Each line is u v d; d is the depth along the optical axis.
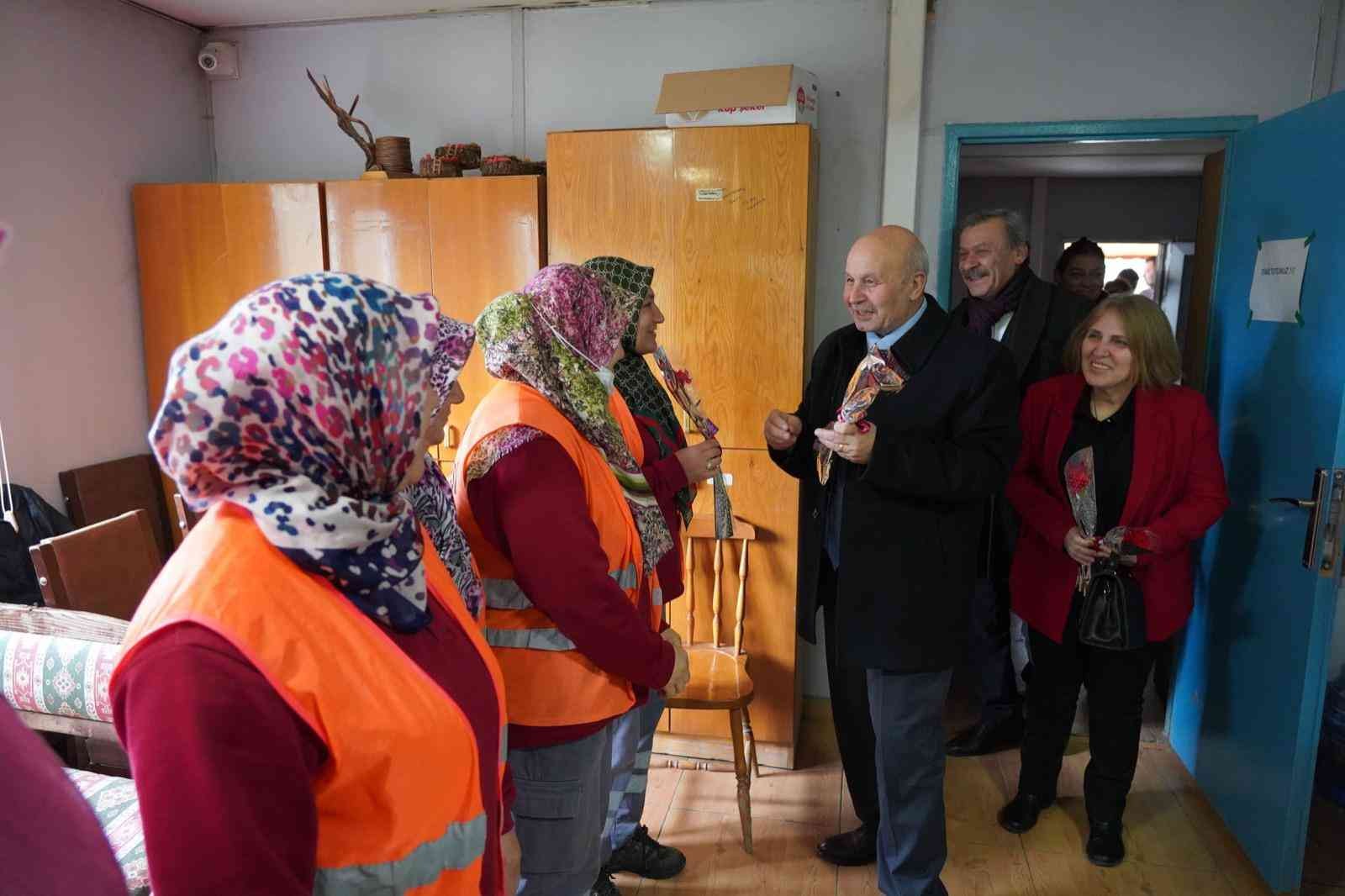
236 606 0.70
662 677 1.34
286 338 0.71
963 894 2.12
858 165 2.86
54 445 2.77
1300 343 2.08
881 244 1.79
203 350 0.71
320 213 2.85
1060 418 2.20
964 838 2.34
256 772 0.65
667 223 2.56
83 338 2.85
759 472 2.60
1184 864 2.23
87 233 2.85
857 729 2.09
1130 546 2.06
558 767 1.37
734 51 2.89
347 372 0.74
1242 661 2.30
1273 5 2.57
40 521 2.60
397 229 2.80
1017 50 2.73
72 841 0.55
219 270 2.94
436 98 3.12
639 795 2.15
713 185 2.52
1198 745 2.59
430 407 0.85
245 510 0.76
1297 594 2.03
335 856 0.75
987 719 2.82
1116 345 2.06
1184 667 2.71
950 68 2.78
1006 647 2.74
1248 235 2.41
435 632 0.87
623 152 2.56
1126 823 2.41
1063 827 2.39
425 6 2.99
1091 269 3.15
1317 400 1.98
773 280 2.52
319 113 3.22
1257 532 2.26
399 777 0.76
